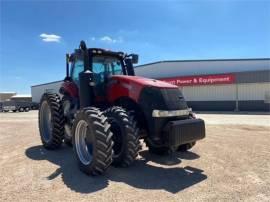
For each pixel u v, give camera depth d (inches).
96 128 191.9
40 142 336.8
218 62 1346.0
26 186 178.1
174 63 1419.8
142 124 219.1
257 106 1123.9
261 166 217.5
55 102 280.5
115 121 209.8
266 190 167.5
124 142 202.4
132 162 207.2
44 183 183.3
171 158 244.2
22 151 282.4
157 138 206.5
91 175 196.5
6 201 154.9
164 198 156.7
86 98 238.1
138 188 172.6
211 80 1197.1
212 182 182.5
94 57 256.4
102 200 154.7
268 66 1282.0
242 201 151.9
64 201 154.1
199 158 244.2
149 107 208.2
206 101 1232.2
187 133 204.2
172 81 1314.0
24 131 456.4
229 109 1183.6
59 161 238.1
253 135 372.8
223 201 152.1
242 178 189.8
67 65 293.3
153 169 211.6
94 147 191.8
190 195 160.9
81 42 247.1
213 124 538.6
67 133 278.1
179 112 213.9
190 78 1251.2
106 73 260.7
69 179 190.4
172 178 191.2
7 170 213.6
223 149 279.1
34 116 968.9
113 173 201.3
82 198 157.9
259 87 1117.7
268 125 513.7
